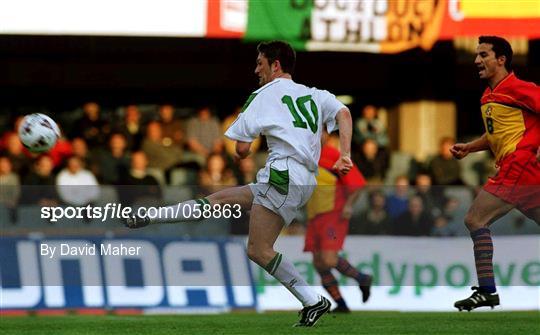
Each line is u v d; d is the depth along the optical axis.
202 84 65.12
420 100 63.56
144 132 56.78
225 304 36.94
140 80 64.81
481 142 30.34
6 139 53.47
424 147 63.38
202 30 52.28
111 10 52.22
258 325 29.19
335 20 52.62
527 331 27.42
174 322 30.56
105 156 53.34
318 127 25.81
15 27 51.91
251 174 52.34
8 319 32.53
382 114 65.00
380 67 64.88
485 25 52.97
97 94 64.56
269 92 25.78
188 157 55.44
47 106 64.12
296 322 30.11
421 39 52.84
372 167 55.38
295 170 25.45
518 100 28.75
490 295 28.67
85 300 36.72
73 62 64.19
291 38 52.44
